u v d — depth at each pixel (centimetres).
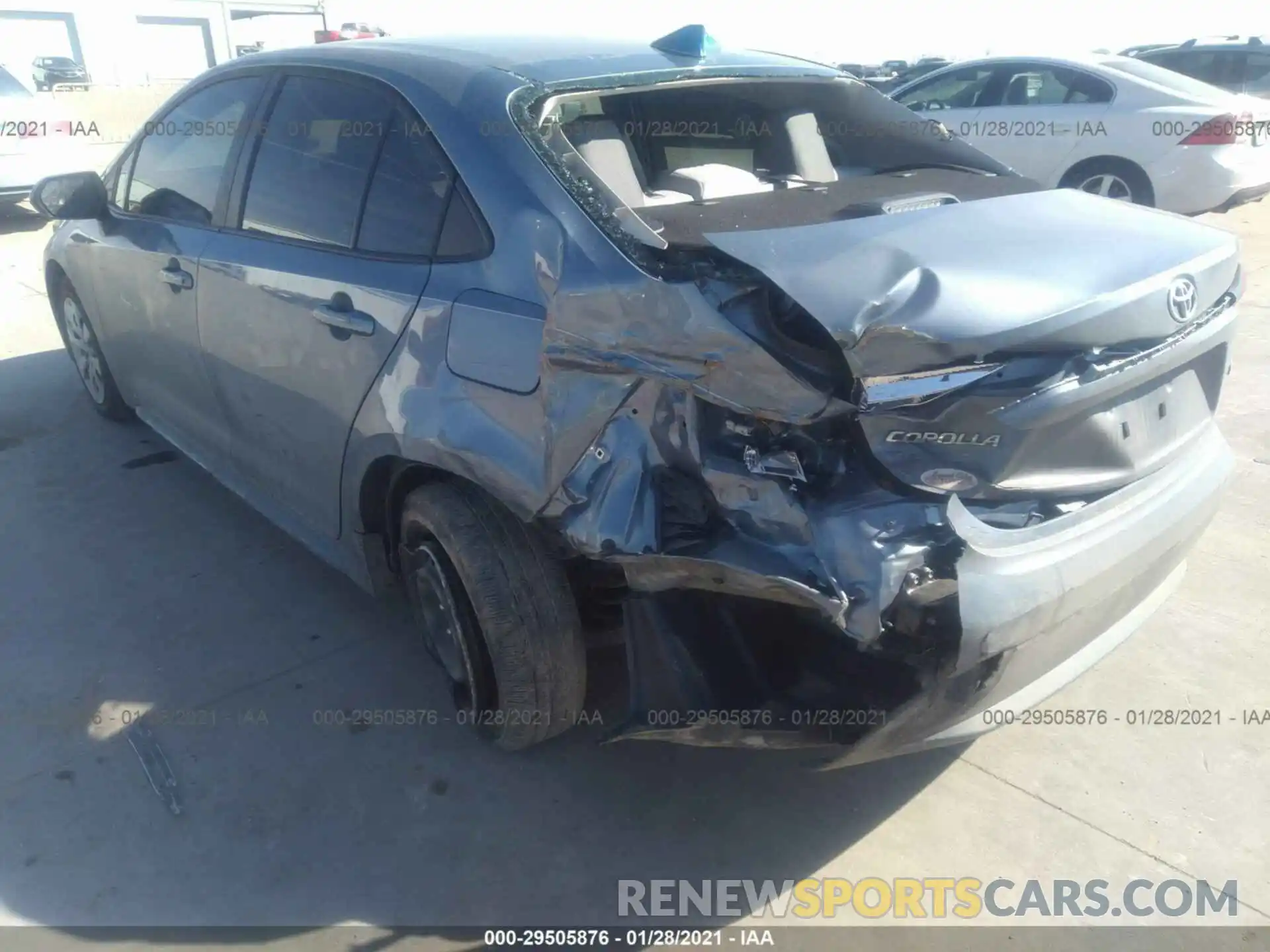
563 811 267
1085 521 216
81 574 373
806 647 213
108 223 419
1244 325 655
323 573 375
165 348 385
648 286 209
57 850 252
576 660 257
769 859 252
